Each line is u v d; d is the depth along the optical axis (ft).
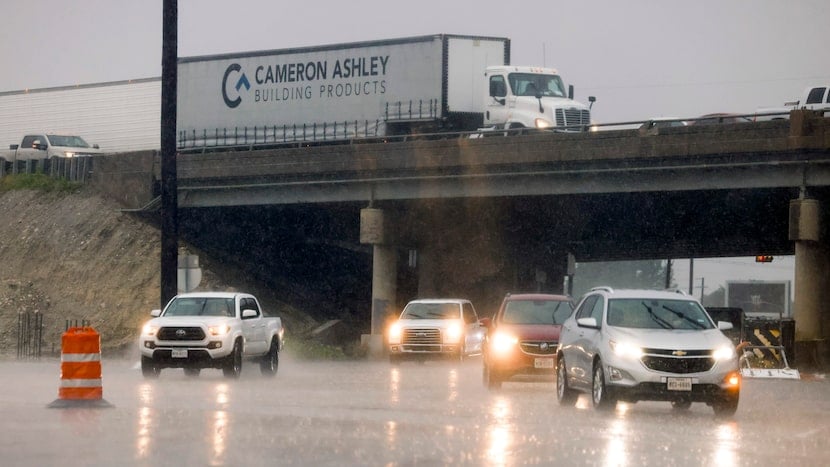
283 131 585.22
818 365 426.10
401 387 260.01
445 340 391.04
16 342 537.24
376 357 532.73
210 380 282.56
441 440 146.00
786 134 436.35
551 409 201.98
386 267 553.64
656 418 189.88
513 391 254.47
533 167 492.13
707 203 529.04
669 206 542.16
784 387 294.05
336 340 585.63
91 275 592.19
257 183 568.00
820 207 437.58
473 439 147.74
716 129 448.65
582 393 210.59
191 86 612.70
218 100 604.08
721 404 193.36
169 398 211.61
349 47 565.12
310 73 577.43
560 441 147.54
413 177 525.75
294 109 581.94
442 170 516.32
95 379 188.34
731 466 127.44
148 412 178.70
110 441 139.85
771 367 339.57
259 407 193.06
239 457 127.03
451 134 542.16
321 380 288.92
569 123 513.04
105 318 563.89
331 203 565.94
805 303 440.04
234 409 187.83
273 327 312.50
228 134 601.21
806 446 149.79
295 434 150.30
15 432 149.07
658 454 136.36
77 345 187.52
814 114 433.48
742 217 577.02
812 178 440.04
